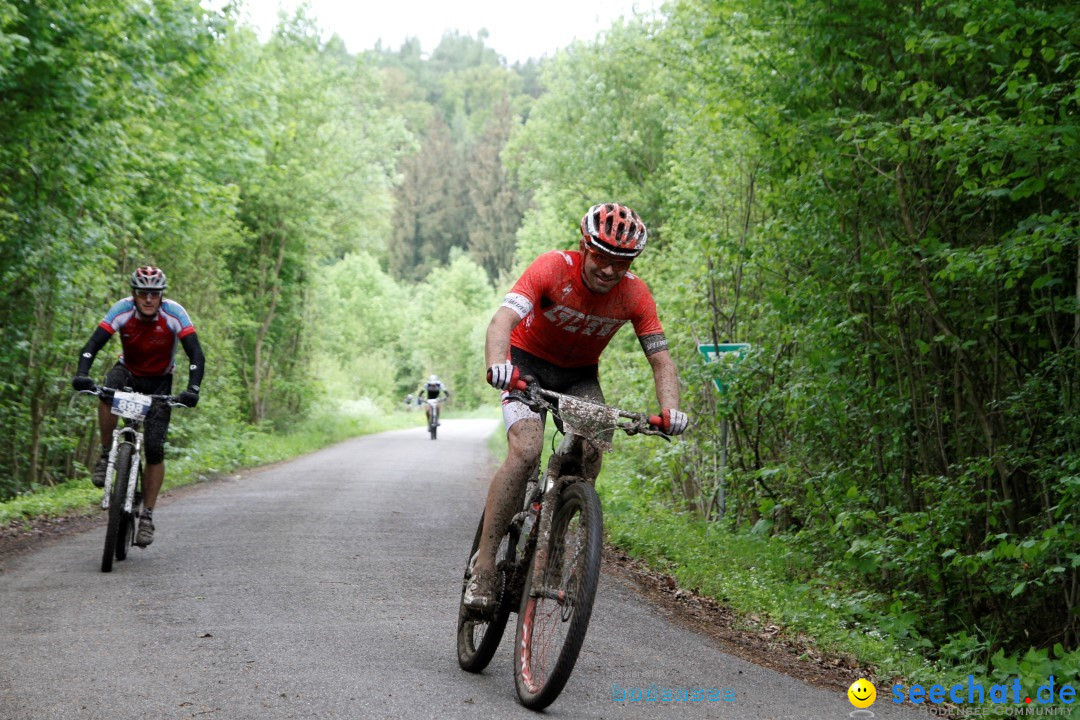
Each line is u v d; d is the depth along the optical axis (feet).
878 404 30.89
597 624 19.34
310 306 106.01
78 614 18.33
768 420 36.42
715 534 33.53
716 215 40.22
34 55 40.81
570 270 13.88
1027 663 17.26
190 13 48.03
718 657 17.69
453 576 23.29
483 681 14.51
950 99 26.43
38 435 46.80
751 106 32.45
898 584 28.68
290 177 90.84
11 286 45.39
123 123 47.60
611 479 49.01
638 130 88.99
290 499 39.60
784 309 30.96
